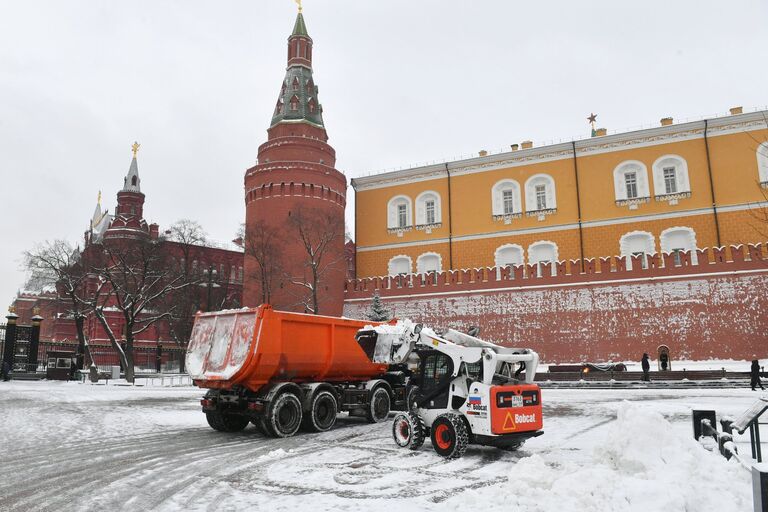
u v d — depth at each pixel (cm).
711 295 3222
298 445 1188
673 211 3953
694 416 1048
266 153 4703
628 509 564
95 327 5656
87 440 1246
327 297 4306
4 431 1370
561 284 3606
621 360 3353
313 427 1395
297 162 4453
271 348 1341
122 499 739
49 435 1311
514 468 738
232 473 894
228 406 1386
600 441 1167
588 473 657
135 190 7356
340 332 1545
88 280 5653
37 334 3666
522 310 3684
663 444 714
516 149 4716
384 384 1630
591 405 1902
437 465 943
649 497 572
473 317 3828
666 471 661
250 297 4347
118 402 2169
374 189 5075
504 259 4456
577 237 4212
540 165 4444
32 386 2997
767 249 3156
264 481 835
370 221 5028
